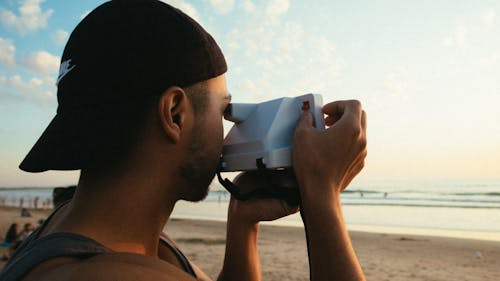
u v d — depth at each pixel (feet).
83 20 2.37
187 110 2.37
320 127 3.07
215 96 2.58
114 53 2.16
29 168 2.15
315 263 2.48
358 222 97.91
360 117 2.91
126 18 2.24
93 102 2.15
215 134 2.55
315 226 2.55
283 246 51.52
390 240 60.49
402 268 38.40
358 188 238.68
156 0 2.40
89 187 2.20
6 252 36.60
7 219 92.73
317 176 2.69
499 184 242.78
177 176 2.39
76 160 2.11
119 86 2.15
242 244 3.55
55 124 2.18
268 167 3.04
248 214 3.53
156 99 2.25
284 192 3.14
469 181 291.38
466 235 69.26
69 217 2.14
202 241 54.90
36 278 1.71
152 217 2.33
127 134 2.18
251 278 3.51
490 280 33.30
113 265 1.64
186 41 2.34
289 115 3.17
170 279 1.74
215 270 34.86
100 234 2.10
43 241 1.91
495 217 99.04
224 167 3.34
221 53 2.68
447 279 33.78
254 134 3.15
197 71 2.38
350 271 2.36
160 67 2.21
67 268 1.64
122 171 2.20
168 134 2.25
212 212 144.46
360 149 2.83
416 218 102.68
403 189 218.18
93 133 2.12
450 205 130.93
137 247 2.25
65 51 2.36
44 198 290.76
